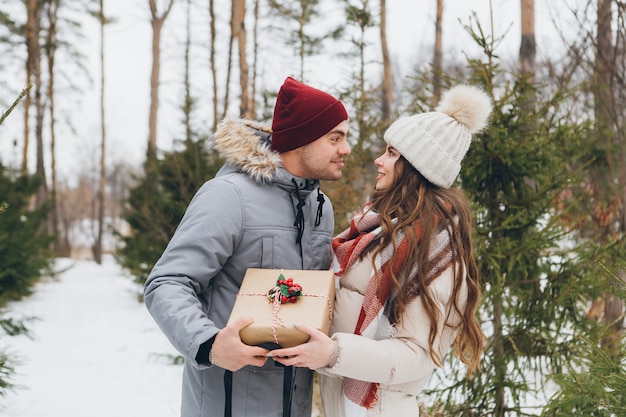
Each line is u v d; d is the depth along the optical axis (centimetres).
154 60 1916
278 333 153
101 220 1894
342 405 189
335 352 160
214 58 1564
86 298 1042
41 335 745
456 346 203
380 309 176
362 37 810
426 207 184
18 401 478
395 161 197
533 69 527
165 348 695
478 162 344
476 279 190
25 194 1002
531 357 367
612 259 359
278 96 197
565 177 353
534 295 362
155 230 789
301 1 1119
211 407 185
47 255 1047
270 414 184
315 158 193
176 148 776
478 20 347
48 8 1930
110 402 497
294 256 191
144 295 176
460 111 200
